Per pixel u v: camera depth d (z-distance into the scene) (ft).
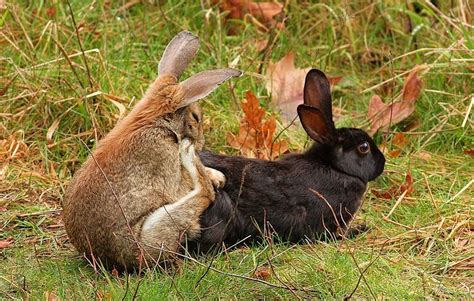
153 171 32.27
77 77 42.06
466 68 45.11
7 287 32.07
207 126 42.65
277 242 35.32
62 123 42.47
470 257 34.14
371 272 32.63
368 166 36.35
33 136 42.19
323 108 36.99
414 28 48.32
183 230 32.68
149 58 46.32
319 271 32.37
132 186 32.01
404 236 35.78
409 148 42.86
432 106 44.27
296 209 35.24
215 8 49.85
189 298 30.58
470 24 48.32
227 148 41.83
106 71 43.39
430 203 38.27
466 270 33.53
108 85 43.39
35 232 36.35
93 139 41.81
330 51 47.83
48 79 43.50
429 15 49.37
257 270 32.50
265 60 46.78
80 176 32.86
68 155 41.32
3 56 44.93
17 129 42.29
